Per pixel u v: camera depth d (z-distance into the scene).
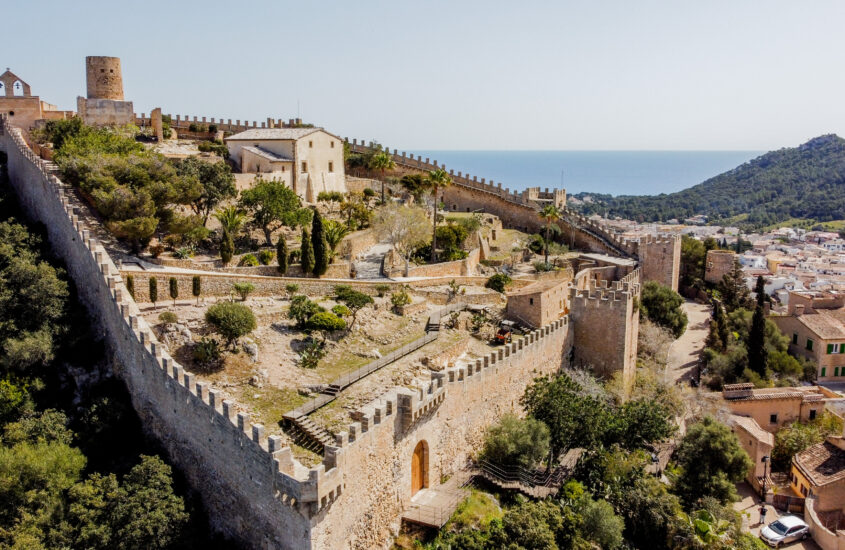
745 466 54.19
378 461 37.94
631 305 65.69
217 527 38.19
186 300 56.94
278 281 62.03
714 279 117.19
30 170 70.50
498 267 89.75
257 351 49.69
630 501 47.03
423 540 39.88
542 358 58.91
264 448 34.03
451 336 60.69
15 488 37.81
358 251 81.38
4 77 96.69
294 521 32.84
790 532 52.50
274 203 74.44
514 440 47.44
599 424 51.09
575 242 109.69
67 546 35.50
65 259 59.19
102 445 42.44
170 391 41.00
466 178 119.50
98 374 48.34
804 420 68.50
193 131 118.19
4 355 47.19
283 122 131.25
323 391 46.47
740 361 79.19
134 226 60.16
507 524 39.41
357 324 58.47
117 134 92.50
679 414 64.75
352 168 125.50
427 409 42.09
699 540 45.00
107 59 104.31
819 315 91.75
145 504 36.31
